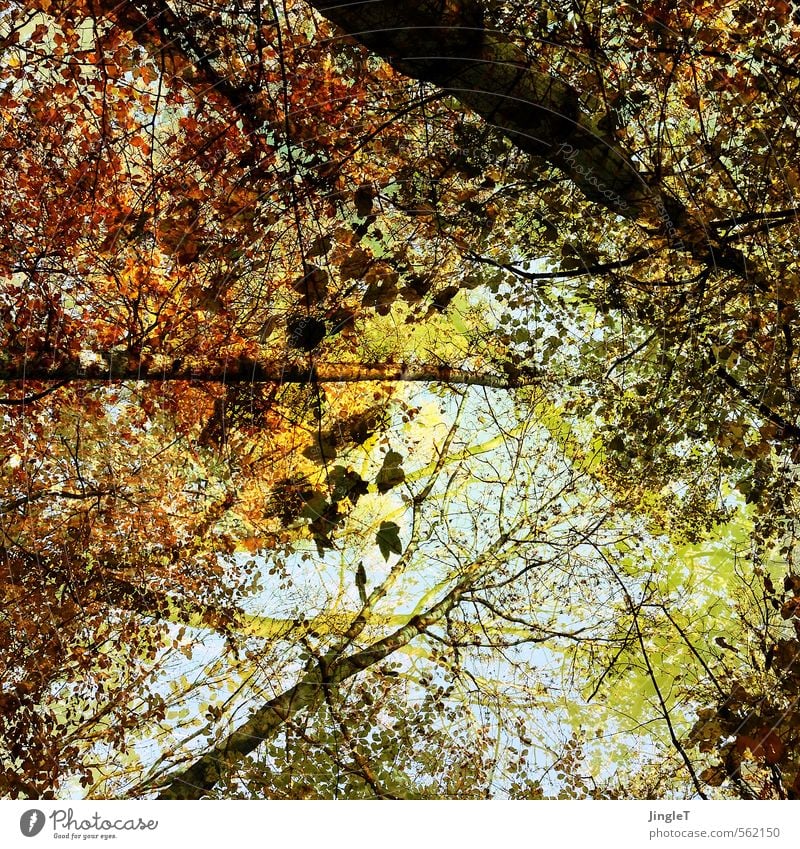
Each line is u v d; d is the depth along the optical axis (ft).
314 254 14.06
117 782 12.93
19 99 14.06
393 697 14.70
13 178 14.48
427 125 14.69
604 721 14.48
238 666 14.32
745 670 13.78
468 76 10.67
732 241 13.56
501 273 14.89
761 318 13.94
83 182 14.40
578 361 15.62
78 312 14.80
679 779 13.10
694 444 14.97
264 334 14.64
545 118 11.27
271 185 14.28
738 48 13.51
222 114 14.28
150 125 14.49
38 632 14.02
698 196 13.62
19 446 14.69
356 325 15.16
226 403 14.79
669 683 14.76
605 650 15.25
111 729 13.38
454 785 13.39
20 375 13.94
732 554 15.06
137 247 14.40
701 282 14.20
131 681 13.87
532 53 11.57
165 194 14.24
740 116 13.83
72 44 13.92
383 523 13.07
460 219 14.82
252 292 14.57
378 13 9.53
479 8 10.31
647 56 13.69
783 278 13.52
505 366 15.71
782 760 11.89
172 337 14.78
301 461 14.49
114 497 14.94
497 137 14.32
